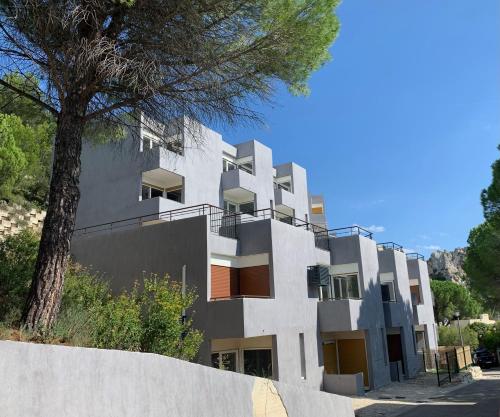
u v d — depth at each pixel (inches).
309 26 336.5
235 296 687.7
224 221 928.9
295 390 363.6
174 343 427.5
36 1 257.3
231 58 321.7
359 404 666.8
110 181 908.6
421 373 1101.7
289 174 1315.2
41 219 948.6
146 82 282.7
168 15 286.0
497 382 978.7
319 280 769.6
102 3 274.8
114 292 680.4
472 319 2319.1
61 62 285.3
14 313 307.4
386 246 1143.6
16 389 150.8
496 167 981.2
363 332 850.8
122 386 196.9
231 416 274.1
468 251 1346.0
